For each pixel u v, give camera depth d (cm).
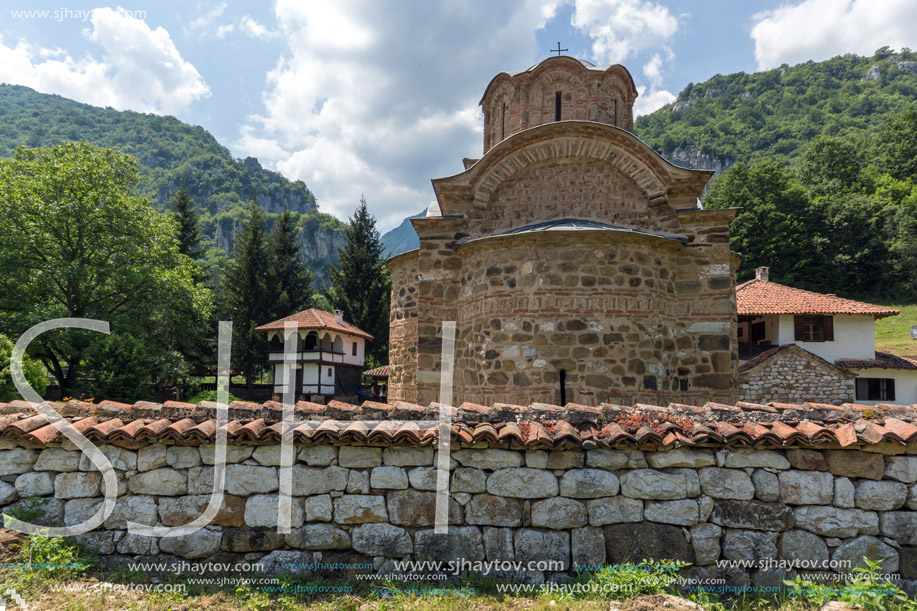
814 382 2495
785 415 585
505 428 583
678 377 1125
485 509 579
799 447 567
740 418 591
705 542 560
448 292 1255
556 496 576
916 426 550
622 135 1173
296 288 4450
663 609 482
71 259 2611
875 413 578
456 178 1260
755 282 3078
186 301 2855
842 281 5172
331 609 515
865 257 5278
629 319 1055
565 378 1041
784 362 2514
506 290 1100
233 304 4109
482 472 586
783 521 558
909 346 3672
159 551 598
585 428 588
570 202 1239
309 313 3556
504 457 584
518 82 1545
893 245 5250
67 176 2617
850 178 6831
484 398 1099
